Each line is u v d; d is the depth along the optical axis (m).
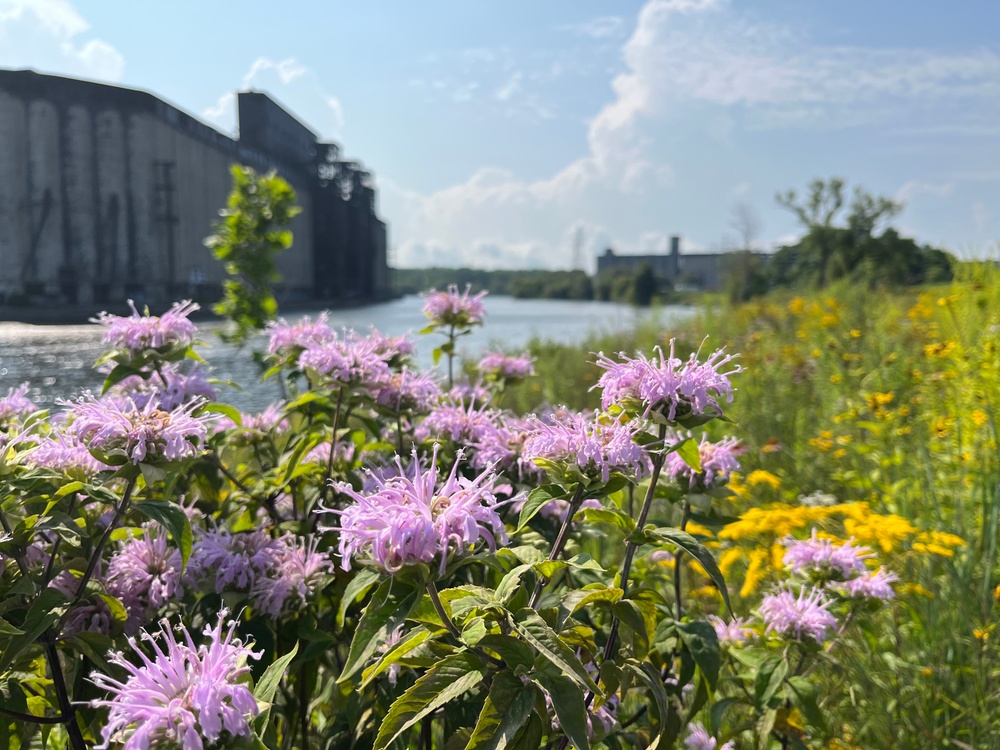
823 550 2.56
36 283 61.78
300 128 105.94
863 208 35.47
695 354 1.78
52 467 1.95
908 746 2.96
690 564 4.13
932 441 5.62
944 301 7.73
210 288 75.56
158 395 2.44
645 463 1.79
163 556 2.11
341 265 109.12
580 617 2.24
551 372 12.12
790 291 22.75
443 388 3.55
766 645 2.41
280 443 2.87
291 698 2.37
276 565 2.17
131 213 65.19
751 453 6.20
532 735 1.44
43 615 1.65
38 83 60.69
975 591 3.66
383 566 1.38
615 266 155.12
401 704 1.43
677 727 1.97
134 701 1.26
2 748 1.83
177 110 70.00
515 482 2.35
